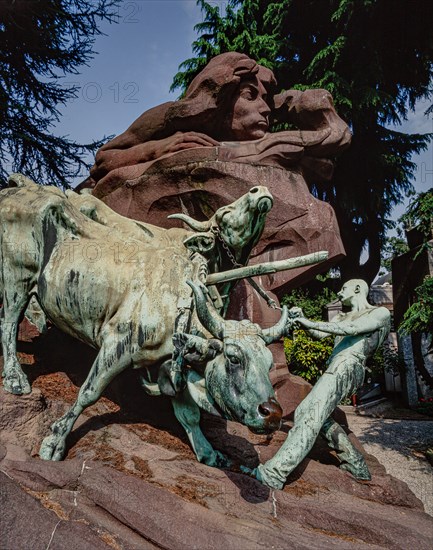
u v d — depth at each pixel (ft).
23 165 36.73
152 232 14.96
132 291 12.19
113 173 21.93
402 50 51.57
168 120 21.80
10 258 13.23
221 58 21.75
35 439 11.47
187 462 11.46
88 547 8.16
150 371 12.57
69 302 12.61
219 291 14.32
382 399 42.80
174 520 9.04
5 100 33.99
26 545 8.16
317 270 20.97
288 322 11.05
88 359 16.06
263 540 9.05
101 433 12.12
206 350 10.36
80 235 13.48
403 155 54.39
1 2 31.60
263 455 12.87
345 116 50.16
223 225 13.61
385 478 13.14
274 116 24.89
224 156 20.25
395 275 44.47
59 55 36.22
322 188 54.13
